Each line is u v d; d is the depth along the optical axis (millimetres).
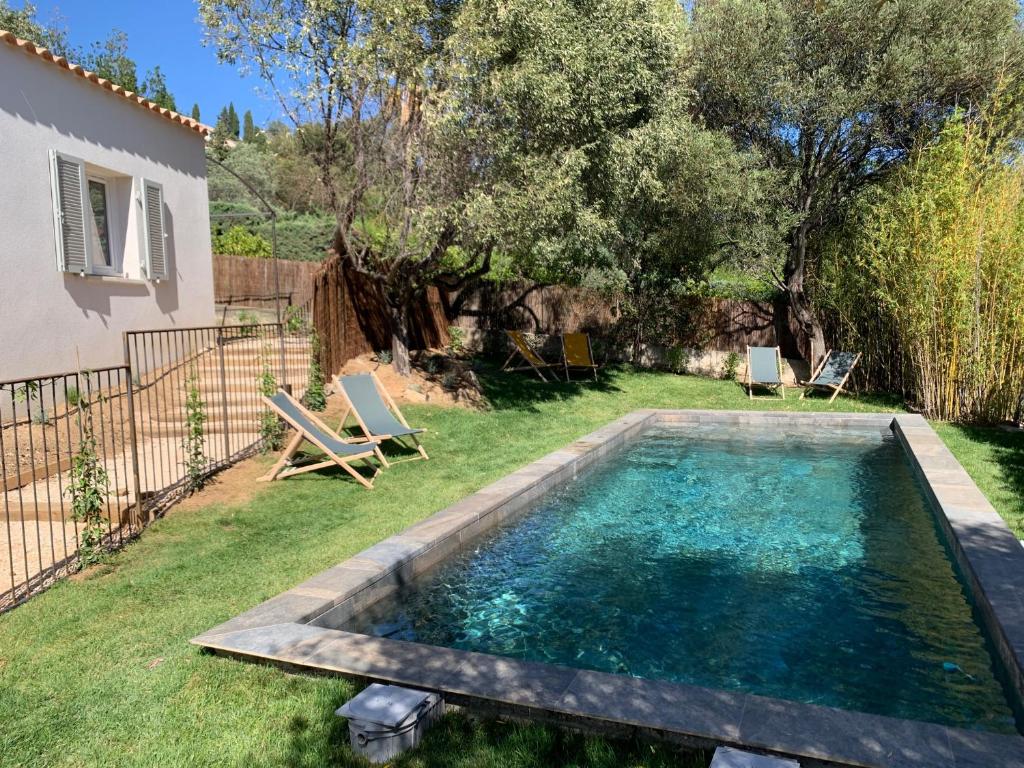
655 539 6395
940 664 4102
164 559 4973
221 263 15117
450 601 5035
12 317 7418
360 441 8078
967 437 9766
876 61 12555
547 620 4723
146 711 3061
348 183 10578
